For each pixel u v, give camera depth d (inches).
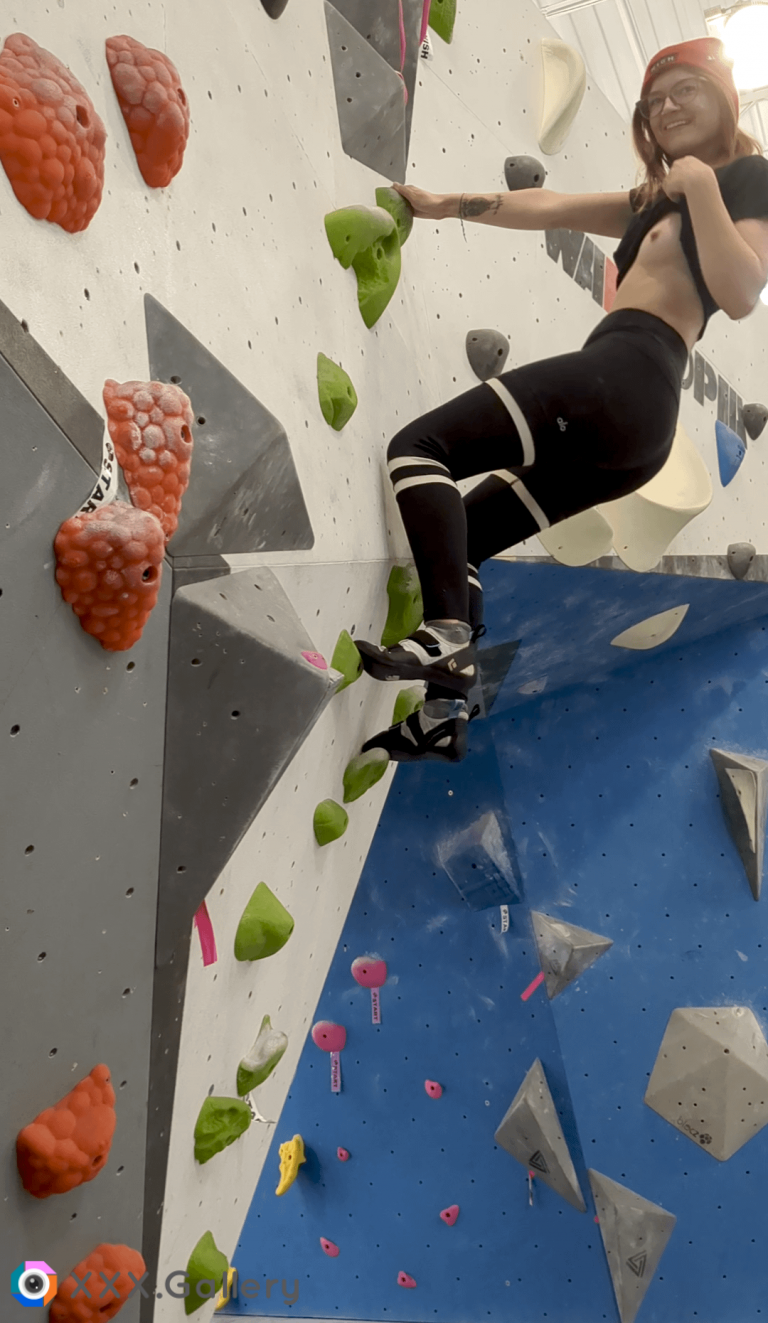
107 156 41.8
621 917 133.0
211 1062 56.4
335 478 61.1
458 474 64.6
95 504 39.4
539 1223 139.3
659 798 134.4
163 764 45.7
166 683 45.1
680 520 96.0
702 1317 128.8
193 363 46.3
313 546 57.6
